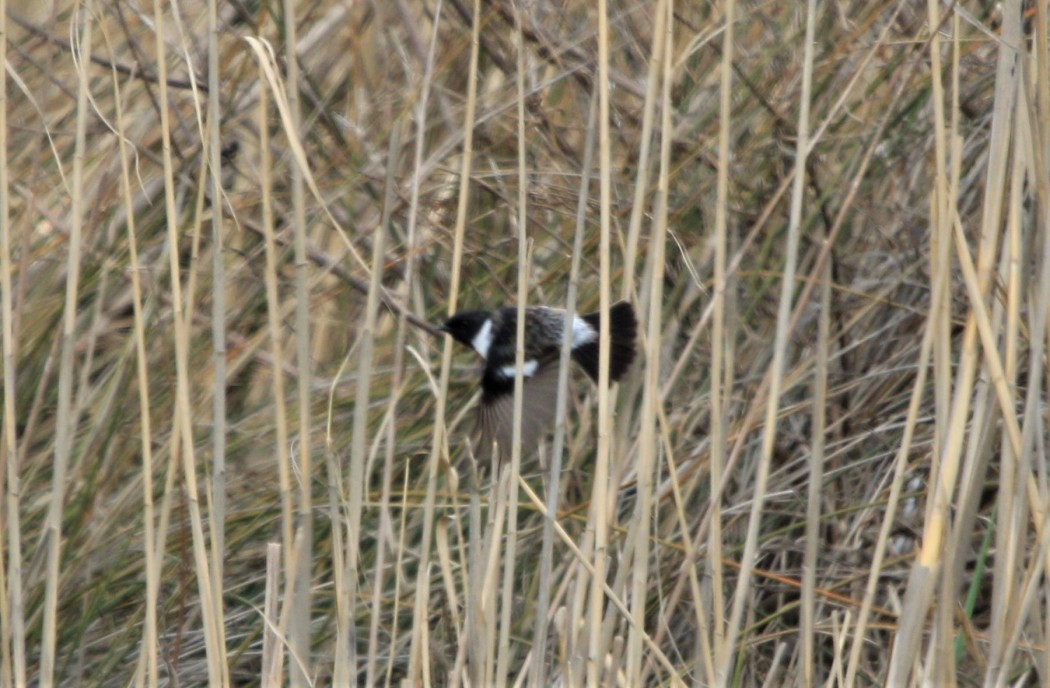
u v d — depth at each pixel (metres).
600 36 7.25
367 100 11.55
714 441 7.62
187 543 9.89
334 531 7.70
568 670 7.55
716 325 7.57
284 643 7.53
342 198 11.30
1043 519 7.19
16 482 7.61
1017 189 7.32
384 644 9.70
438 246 11.13
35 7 12.11
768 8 11.18
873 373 10.12
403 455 10.49
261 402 10.73
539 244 11.48
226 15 11.84
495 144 10.86
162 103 7.47
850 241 11.15
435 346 10.86
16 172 10.88
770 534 9.97
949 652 7.27
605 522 7.40
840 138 10.46
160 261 10.11
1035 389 7.23
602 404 7.41
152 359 10.20
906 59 10.39
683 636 9.58
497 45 11.66
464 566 8.14
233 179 11.88
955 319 10.57
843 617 9.69
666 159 7.40
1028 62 7.54
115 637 9.37
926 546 7.28
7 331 7.61
